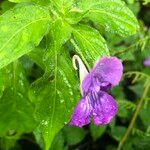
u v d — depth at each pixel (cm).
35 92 10
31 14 9
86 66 9
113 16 10
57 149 15
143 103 17
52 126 10
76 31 9
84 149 18
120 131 17
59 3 10
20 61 12
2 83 10
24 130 13
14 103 12
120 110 16
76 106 9
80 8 10
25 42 9
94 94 9
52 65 9
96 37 9
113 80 9
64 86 10
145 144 15
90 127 16
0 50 8
